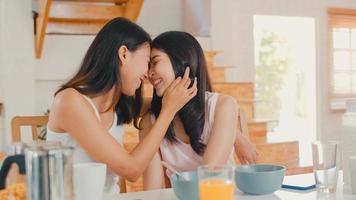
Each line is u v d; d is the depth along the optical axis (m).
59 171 0.94
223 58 4.88
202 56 1.68
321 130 5.48
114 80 1.54
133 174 1.47
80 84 1.54
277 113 5.55
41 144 1.00
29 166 0.93
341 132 1.39
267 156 3.86
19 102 3.75
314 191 1.38
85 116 1.47
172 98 1.53
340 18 5.53
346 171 1.38
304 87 5.55
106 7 4.04
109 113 1.64
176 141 1.69
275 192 1.37
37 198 0.92
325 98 5.51
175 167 1.70
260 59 5.45
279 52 5.52
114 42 1.52
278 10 5.22
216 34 4.82
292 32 5.54
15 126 2.07
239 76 5.06
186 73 1.58
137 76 1.56
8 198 0.97
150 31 5.05
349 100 1.38
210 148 1.59
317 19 5.43
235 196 1.31
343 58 5.56
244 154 1.75
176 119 1.70
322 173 1.33
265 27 5.45
